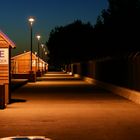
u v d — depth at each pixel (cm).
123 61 3241
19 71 8719
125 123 1603
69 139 1255
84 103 2480
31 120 1705
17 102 2573
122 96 2991
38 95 3170
